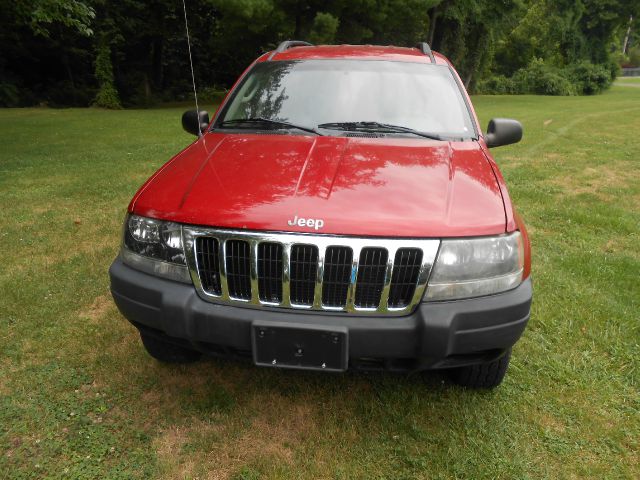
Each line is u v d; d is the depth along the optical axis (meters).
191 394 2.83
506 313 2.28
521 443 2.52
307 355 2.24
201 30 27.17
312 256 2.21
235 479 2.30
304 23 20.39
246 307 2.30
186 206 2.38
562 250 4.89
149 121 15.98
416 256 2.21
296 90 3.45
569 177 7.88
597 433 2.59
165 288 2.36
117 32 23.70
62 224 5.40
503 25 31.11
